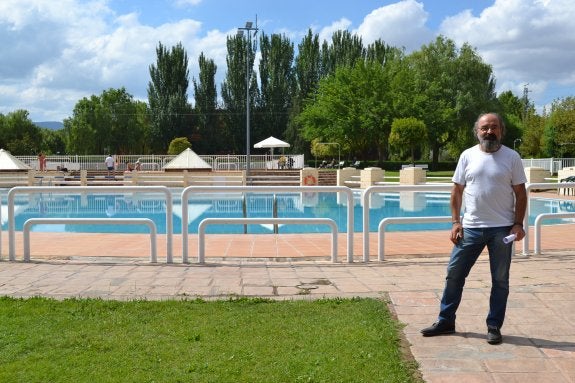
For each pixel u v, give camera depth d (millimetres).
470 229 4125
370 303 4941
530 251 8094
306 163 57938
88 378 3289
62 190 7273
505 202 4066
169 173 32469
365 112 50875
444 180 30094
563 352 3816
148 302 4988
